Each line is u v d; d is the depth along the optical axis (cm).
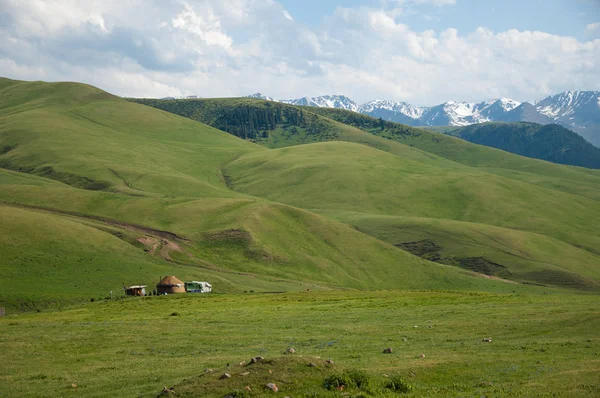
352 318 6288
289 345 4697
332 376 2967
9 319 7594
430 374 3503
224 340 4991
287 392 2808
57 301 10481
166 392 2909
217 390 2825
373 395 2875
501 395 2977
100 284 11938
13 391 3447
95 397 3272
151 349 4653
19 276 11612
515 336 4862
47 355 4412
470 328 5262
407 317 6197
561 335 4819
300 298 9362
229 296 10288
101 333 5297
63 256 13288
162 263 14762
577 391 2986
